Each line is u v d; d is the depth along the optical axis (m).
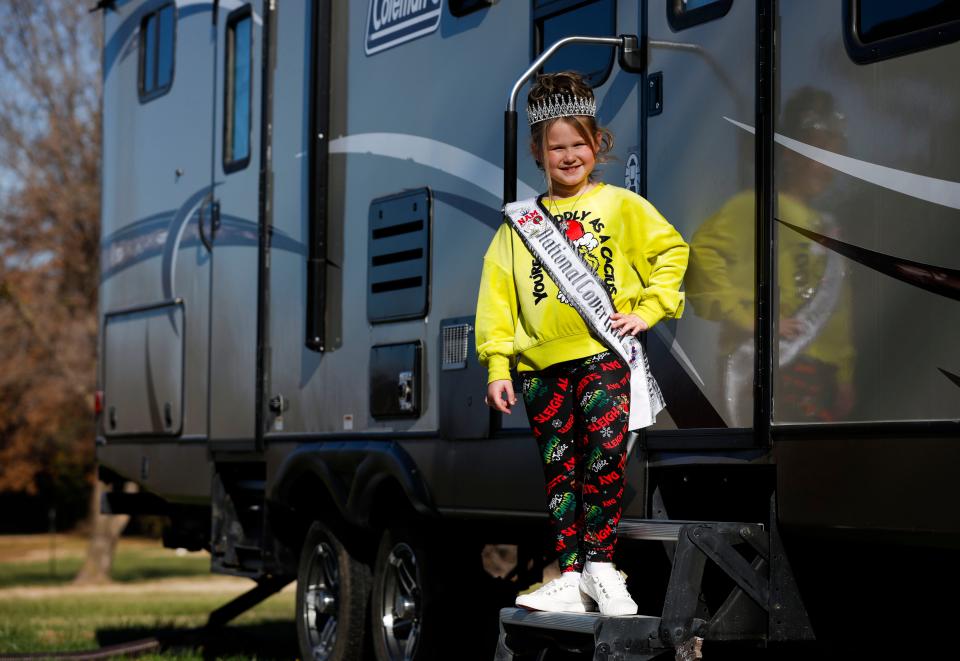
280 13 10.46
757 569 5.95
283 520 10.40
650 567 6.84
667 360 6.62
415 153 8.80
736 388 6.21
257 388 10.38
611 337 5.82
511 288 6.11
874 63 5.66
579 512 6.05
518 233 6.00
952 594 6.32
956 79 5.34
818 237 5.86
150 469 12.00
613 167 7.05
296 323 9.99
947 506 5.28
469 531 8.79
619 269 5.90
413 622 8.93
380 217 9.09
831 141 5.83
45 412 32.19
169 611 17.64
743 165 6.25
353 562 9.65
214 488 10.98
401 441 8.77
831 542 6.02
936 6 5.44
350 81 9.56
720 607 5.89
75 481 42.62
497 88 8.07
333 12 9.80
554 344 5.92
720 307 6.33
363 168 9.35
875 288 5.61
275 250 10.32
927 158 5.43
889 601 6.37
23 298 28.56
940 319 5.35
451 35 8.52
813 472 5.82
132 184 12.62
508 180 6.76
